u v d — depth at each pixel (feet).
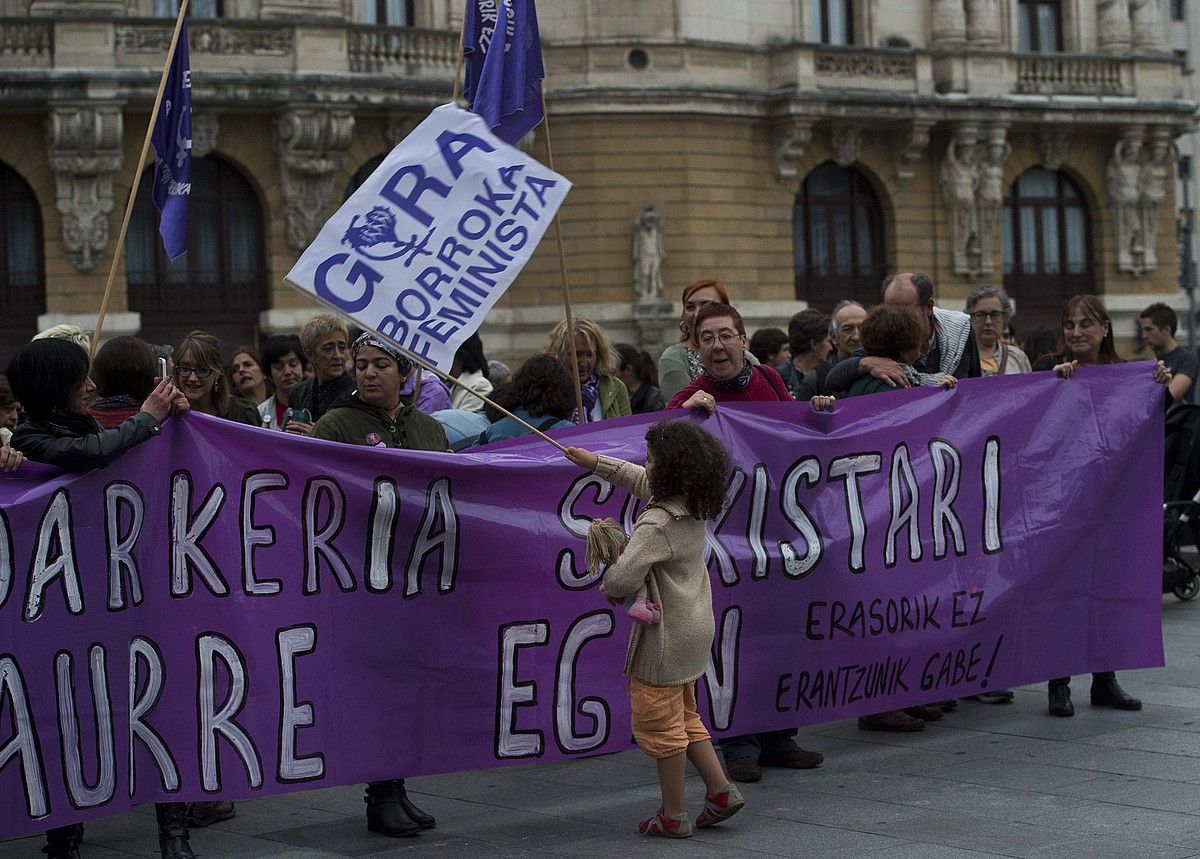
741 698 31.73
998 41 132.67
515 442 29.84
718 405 31.99
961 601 34.78
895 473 33.91
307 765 27.32
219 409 34.09
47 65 105.60
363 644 27.86
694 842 27.40
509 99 34.27
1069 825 27.68
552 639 29.55
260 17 110.42
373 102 111.65
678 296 120.57
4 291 109.50
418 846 27.73
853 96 124.16
